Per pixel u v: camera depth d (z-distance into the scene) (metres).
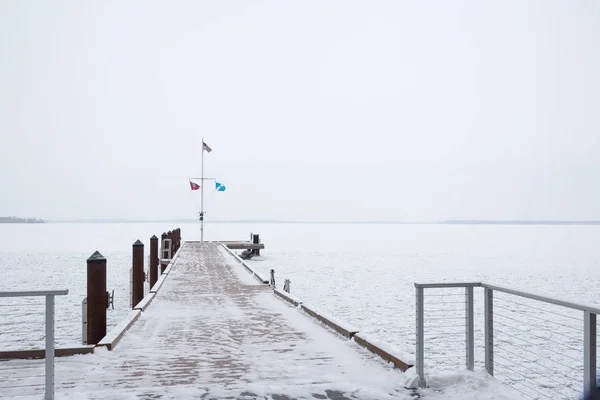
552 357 11.66
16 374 5.94
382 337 13.50
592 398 4.13
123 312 16.66
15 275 27.80
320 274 29.16
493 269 32.62
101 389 5.41
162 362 6.51
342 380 5.68
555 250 53.50
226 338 7.98
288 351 7.11
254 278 16.88
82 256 40.78
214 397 5.16
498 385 5.34
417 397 5.12
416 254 46.28
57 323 14.74
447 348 12.12
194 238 75.75
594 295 22.12
